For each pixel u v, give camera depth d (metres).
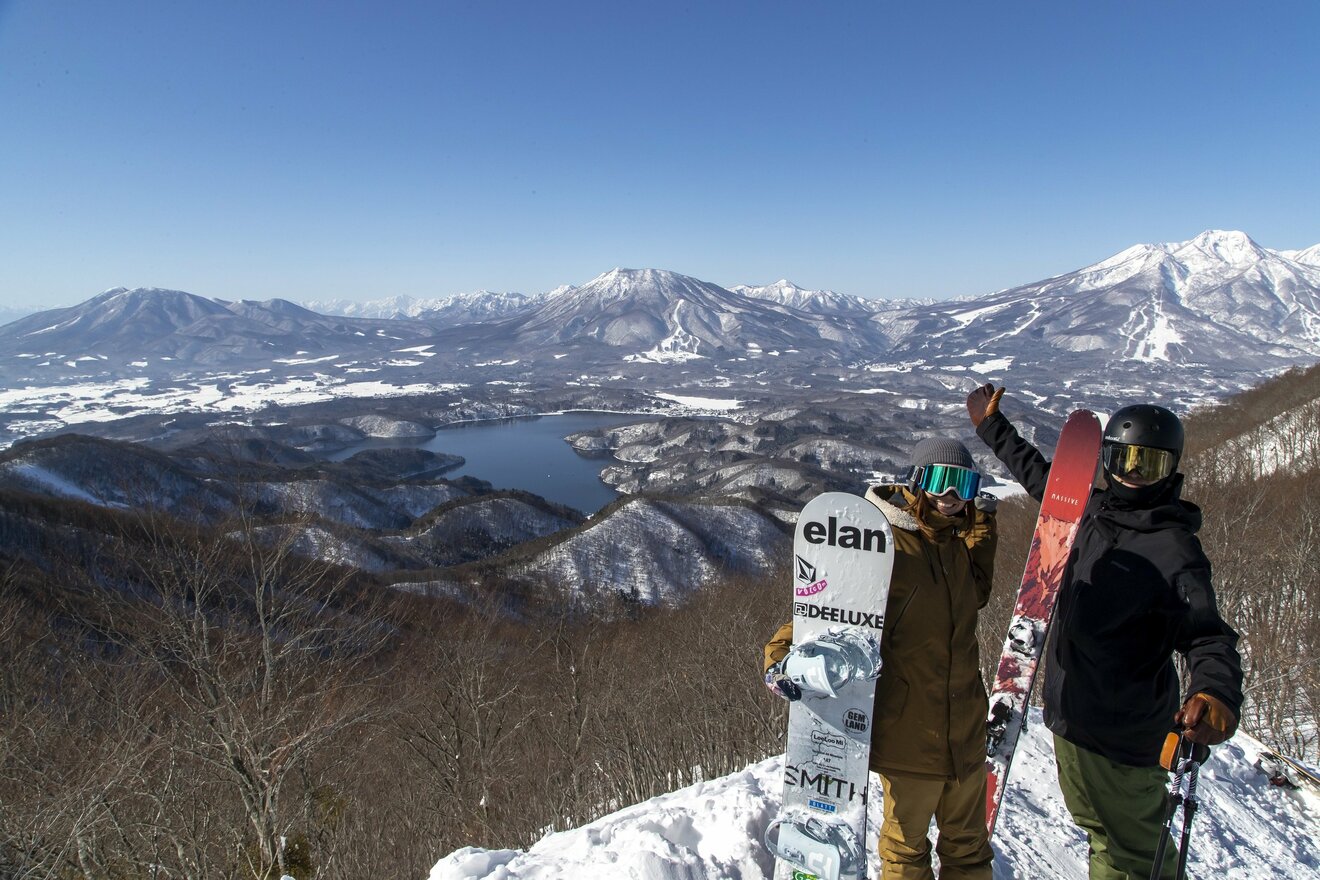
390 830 10.42
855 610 2.36
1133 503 2.53
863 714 2.35
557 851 2.98
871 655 2.28
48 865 7.35
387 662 12.59
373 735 10.76
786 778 2.45
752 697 9.77
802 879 2.38
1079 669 2.59
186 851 8.21
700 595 29.36
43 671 8.46
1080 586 2.58
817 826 2.38
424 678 13.01
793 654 2.35
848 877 2.31
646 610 28.41
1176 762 2.29
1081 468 2.72
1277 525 13.02
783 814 2.45
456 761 10.98
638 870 2.59
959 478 2.26
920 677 2.35
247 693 8.45
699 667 13.15
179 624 8.12
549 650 17.80
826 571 2.40
